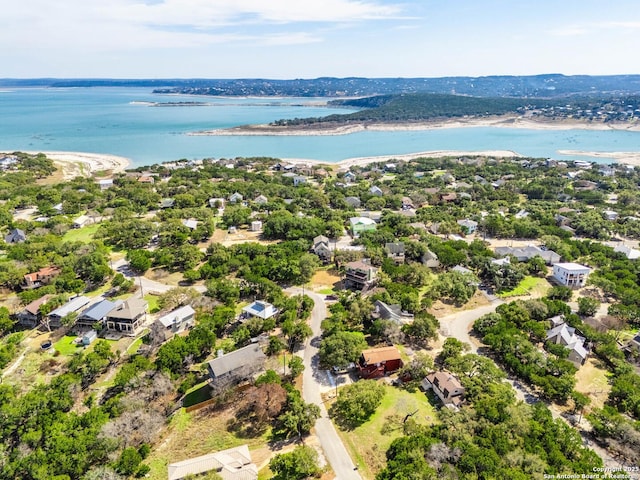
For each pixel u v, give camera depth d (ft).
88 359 250.16
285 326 279.90
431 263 402.31
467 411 207.00
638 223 513.45
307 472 177.99
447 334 295.89
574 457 184.03
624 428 196.03
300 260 381.60
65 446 185.16
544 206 606.14
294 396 218.79
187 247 406.41
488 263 383.24
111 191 652.07
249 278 347.15
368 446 198.29
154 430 205.98
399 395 234.17
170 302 321.73
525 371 243.81
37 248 403.34
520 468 171.94
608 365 262.88
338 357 249.75
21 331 297.74
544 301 317.01
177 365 246.68
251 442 203.00
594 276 367.86
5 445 193.57
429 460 178.81
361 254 401.29
